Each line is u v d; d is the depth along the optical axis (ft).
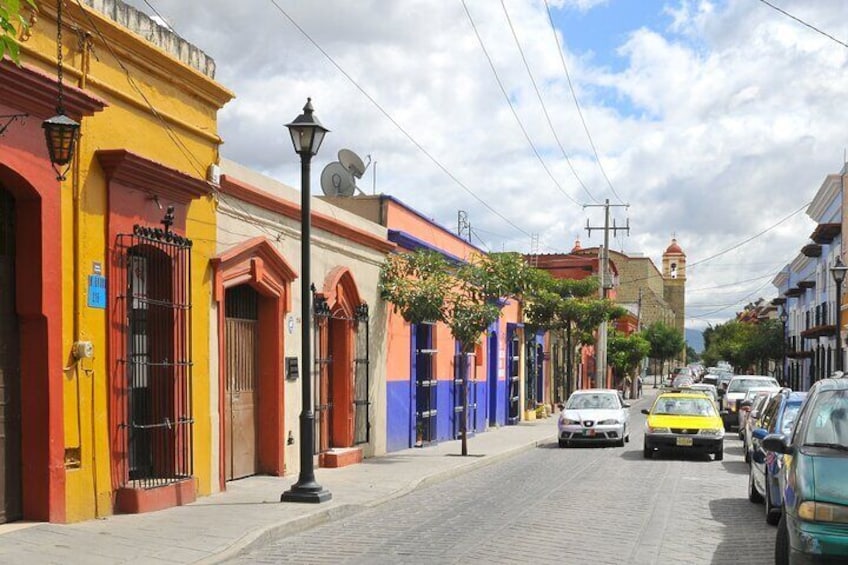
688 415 73.77
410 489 49.90
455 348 91.30
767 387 112.27
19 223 32.42
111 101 36.83
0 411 31.68
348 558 30.53
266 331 51.52
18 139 31.09
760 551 32.27
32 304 32.27
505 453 73.41
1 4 19.51
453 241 90.63
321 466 58.54
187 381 41.19
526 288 73.05
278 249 51.90
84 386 34.53
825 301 157.17
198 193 42.06
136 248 38.78
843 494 23.84
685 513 41.73
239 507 39.52
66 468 33.42
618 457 74.02
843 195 136.98
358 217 64.95
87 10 34.88
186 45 42.83
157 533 32.53
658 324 297.74
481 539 34.12
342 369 62.23
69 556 28.02
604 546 32.86
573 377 170.40
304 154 42.96
